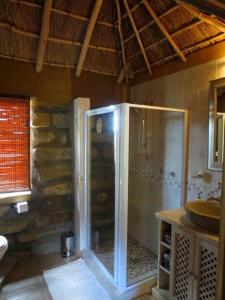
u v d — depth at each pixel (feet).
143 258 9.16
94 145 9.98
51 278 8.13
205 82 7.59
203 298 5.58
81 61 9.41
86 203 9.63
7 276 8.16
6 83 8.69
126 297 7.00
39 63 8.91
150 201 9.84
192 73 8.04
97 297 7.21
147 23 8.20
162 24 7.89
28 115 9.09
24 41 8.40
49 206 9.80
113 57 10.07
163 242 6.89
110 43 9.43
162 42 8.55
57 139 9.89
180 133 8.48
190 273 5.85
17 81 8.89
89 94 10.39
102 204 10.18
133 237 10.28
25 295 7.27
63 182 10.09
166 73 9.09
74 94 10.07
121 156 6.98
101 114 9.29
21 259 9.25
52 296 7.24
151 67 9.73
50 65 9.46
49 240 9.87
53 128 9.78
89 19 8.05
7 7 7.29
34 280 8.01
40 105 9.41
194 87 7.97
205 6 2.90
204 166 7.64
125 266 7.18
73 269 8.68
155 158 9.59
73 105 9.62
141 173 10.21
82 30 8.58
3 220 8.85
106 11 8.23
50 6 7.06
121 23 8.70
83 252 9.50
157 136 9.49
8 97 8.66
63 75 9.80
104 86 10.73
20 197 8.99
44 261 9.20
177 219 6.39
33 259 9.32
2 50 8.39
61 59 9.44
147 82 10.07
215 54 7.27
